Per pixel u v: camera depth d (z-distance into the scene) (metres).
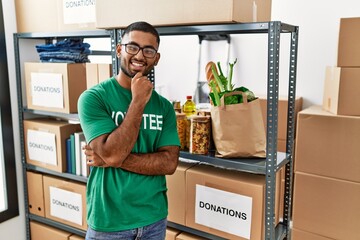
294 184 2.17
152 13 1.60
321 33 2.68
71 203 2.23
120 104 1.41
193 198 1.72
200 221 1.71
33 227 2.47
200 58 3.29
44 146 2.31
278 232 1.77
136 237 1.42
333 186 2.04
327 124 2.01
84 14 2.03
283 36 2.79
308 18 2.71
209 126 1.63
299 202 2.16
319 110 2.21
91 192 1.46
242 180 1.59
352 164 1.96
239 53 3.08
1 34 2.27
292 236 2.22
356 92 1.91
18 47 2.34
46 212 2.39
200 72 3.33
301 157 2.12
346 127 1.95
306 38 2.74
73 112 2.17
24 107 2.39
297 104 2.57
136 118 1.30
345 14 2.58
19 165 2.47
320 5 2.65
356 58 1.88
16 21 2.38
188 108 1.90
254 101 1.55
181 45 3.43
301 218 2.17
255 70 3.03
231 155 1.57
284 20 2.79
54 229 2.37
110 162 1.30
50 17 2.21
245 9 1.50
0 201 2.43
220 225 1.65
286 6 2.77
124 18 1.69
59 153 2.24
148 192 1.43
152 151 1.48
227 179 1.60
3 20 2.28
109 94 1.41
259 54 2.99
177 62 3.48
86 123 1.34
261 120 1.58
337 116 1.97
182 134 1.74
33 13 2.29
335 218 2.06
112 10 1.73
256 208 1.54
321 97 2.75
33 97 2.31
